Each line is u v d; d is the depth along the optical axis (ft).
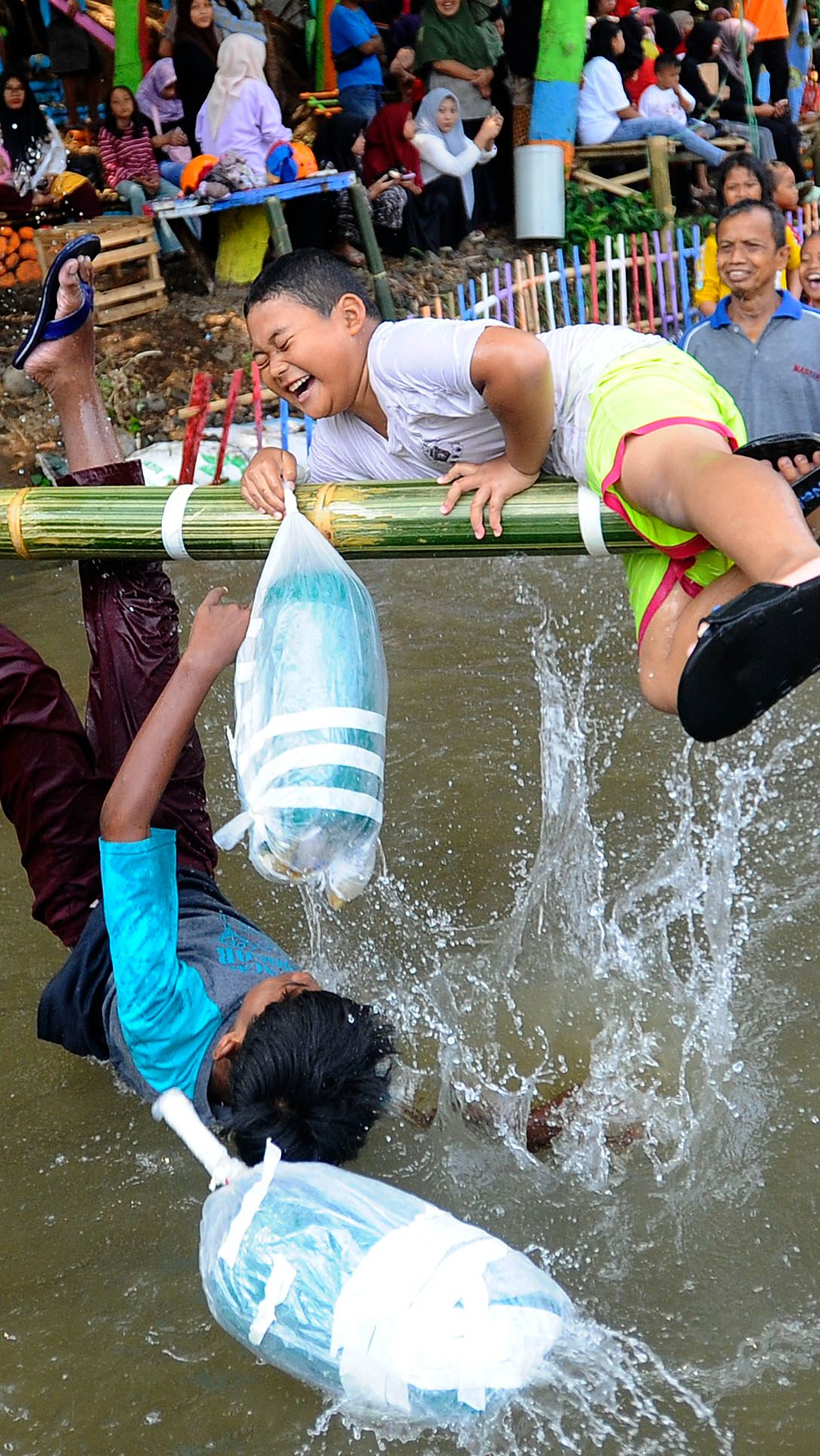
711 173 37.76
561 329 9.95
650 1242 9.66
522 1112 10.79
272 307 9.55
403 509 9.84
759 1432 8.21
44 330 11.18
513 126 34.63
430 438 9.89
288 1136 8.84
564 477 9.85
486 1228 9.85
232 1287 8.30
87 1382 8.82
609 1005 11.94
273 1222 8.32
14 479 26.27
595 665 18.49
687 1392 8.49
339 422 10.53
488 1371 7.82
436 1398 7.82
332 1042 8.97
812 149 42.06
